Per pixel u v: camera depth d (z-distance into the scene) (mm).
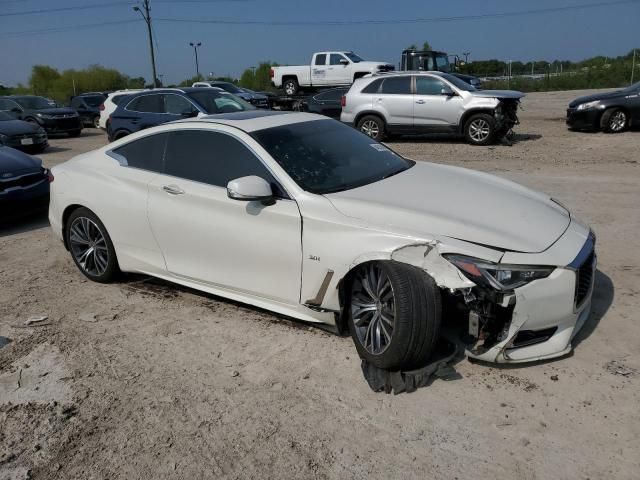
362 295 3697
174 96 11648
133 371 3795
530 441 2918
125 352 4051
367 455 2893
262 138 4316
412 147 13938
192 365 3832
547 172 9664
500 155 11922
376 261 3498
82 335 4348
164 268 4781
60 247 6695
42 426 3268
